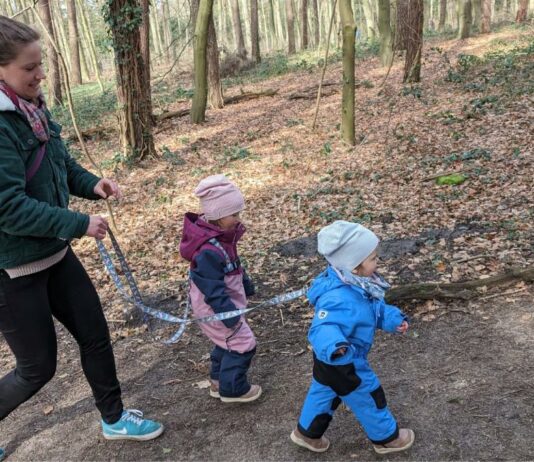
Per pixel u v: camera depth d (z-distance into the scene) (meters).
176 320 2.87
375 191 7.04
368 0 29.97
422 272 4.60
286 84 18.11
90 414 3.36
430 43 22.31
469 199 6.17
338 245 2.41
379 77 15.50
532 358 3.25
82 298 2.67
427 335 3.66
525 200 5.80
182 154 10.50
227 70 23.25
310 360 3.62
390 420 2.59
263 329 4.10
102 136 12.89
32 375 2.56
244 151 9.67
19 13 6.81
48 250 2.42
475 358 3.34
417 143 8.68
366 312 2.44
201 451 2.90
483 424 2.78
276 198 7.53
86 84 28.56
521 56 13.57
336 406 2.66
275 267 5.29
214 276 2.83
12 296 2.41
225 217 2.84
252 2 24.39
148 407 3.35
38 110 2.34
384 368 3.38
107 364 2.84
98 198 2.85
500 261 4.49
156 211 7.64
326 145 9.10
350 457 2.71
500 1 38.94
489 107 9.62
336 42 33.34
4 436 3.26
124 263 2.96
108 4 9.17
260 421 3.06
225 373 3.11
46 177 2.39
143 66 9.71
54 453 3.04
